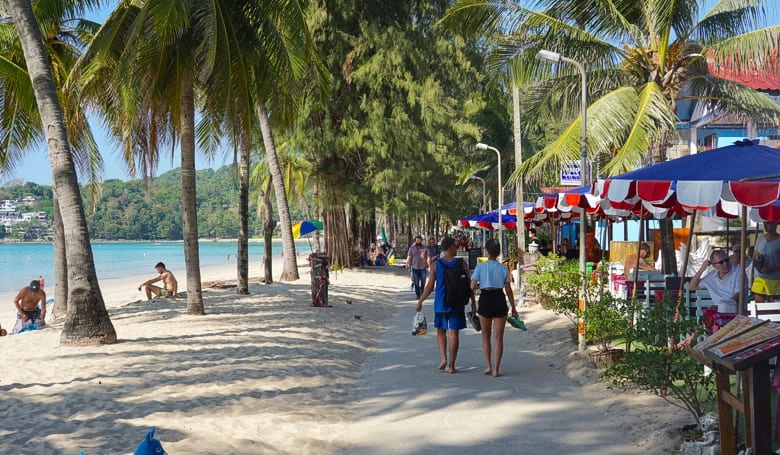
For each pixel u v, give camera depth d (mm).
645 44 16047
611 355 9148
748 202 6207
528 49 16750
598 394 7938
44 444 5871
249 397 7977
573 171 22422
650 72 15516
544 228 41344
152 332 12914
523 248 22453
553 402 7723
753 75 19609
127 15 15109
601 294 9641
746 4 15148
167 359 10109
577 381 8781
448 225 77250
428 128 32469
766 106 16797
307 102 30484
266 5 15797
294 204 47875
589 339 10055
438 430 6738
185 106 15836
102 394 7887
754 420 4188
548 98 18875
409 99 31953
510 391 8336
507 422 6941
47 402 7539
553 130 36094
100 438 6102
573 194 10680
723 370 4758
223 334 12633
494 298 9359
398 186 32656
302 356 10617
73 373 9109
